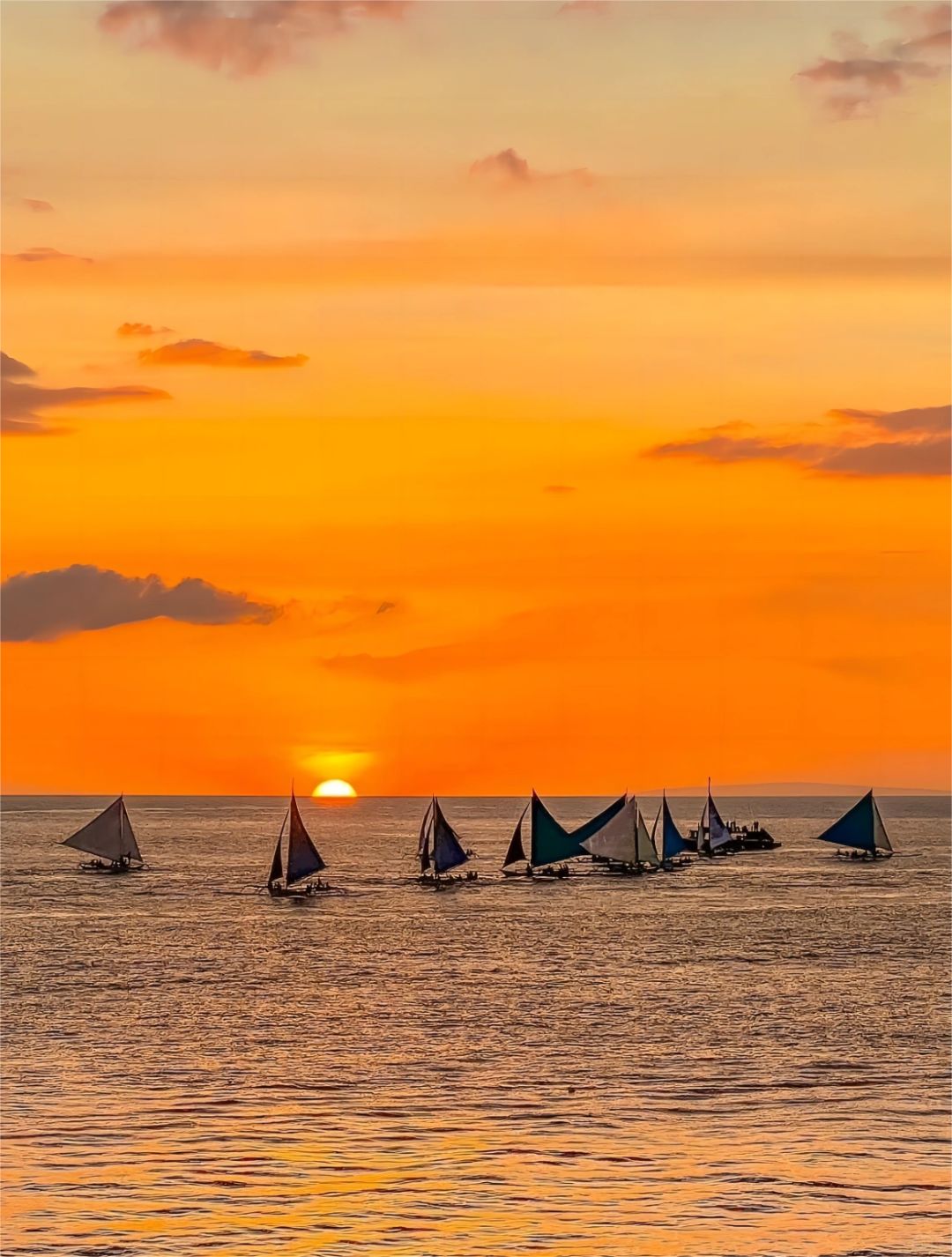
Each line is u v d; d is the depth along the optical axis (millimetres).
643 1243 50625
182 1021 89812
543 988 102500
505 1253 49719
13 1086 71438
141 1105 67500
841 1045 81312
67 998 99000
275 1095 69688
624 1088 71312
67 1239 50531
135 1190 55219
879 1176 57188
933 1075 73875
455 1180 56719
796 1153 60031
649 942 128625
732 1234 51406
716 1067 75875
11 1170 57312
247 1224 51938
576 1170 57875
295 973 110625
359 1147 60781
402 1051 80125
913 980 105625
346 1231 51469
